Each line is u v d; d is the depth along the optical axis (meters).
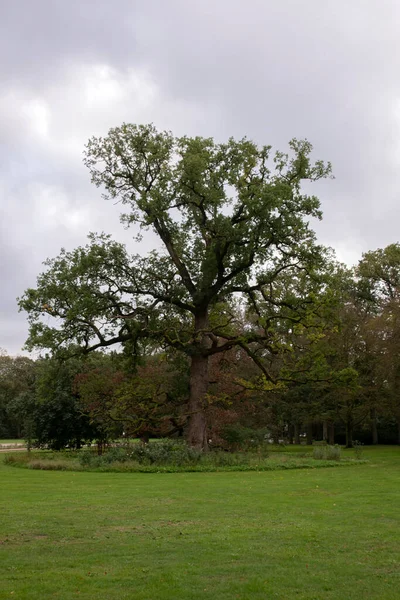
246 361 44.91
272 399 46.25
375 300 57.19
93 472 25.12
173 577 7.94
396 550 9.56
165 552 9.38
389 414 47.25
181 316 34.72
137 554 9.26
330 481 20.31
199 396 31.09
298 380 32.97
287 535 10.71
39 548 9.65
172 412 36.19
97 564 8.65
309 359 33.28
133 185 32.00
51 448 41.19
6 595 7.12
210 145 30.64
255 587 7.51
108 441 36.41
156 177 31.91
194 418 30.88
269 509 13.82
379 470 25.22
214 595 7.21
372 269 55.53
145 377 36.88
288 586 7.59
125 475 23.36
